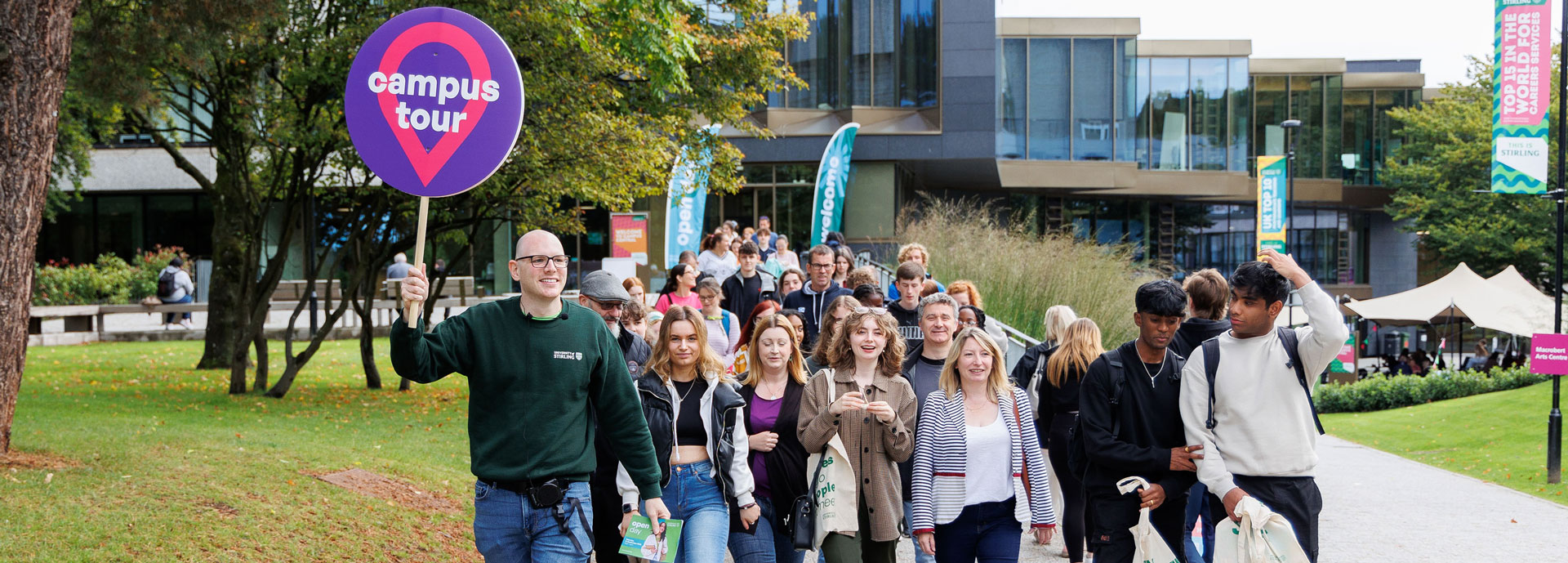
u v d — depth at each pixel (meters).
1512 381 24.58
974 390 5.63
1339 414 23.41
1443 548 8.52
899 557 7.65
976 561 5.64
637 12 12.45
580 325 4.36
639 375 6.34
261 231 14.87
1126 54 39.41
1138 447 4.75
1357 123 52.06
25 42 6.93
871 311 5.57
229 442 8.97
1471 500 10.84
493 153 4.25
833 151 25.14
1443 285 30.77
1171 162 44.72
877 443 5.44
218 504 6.77
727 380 5.48
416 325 4.04
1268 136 49.25
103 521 6.05
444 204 15.11
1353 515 10.02
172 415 11.63
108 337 23.67
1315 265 53.41
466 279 28.42
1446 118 47.12
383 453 9.74
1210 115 45.06
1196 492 4.75
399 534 7.02
